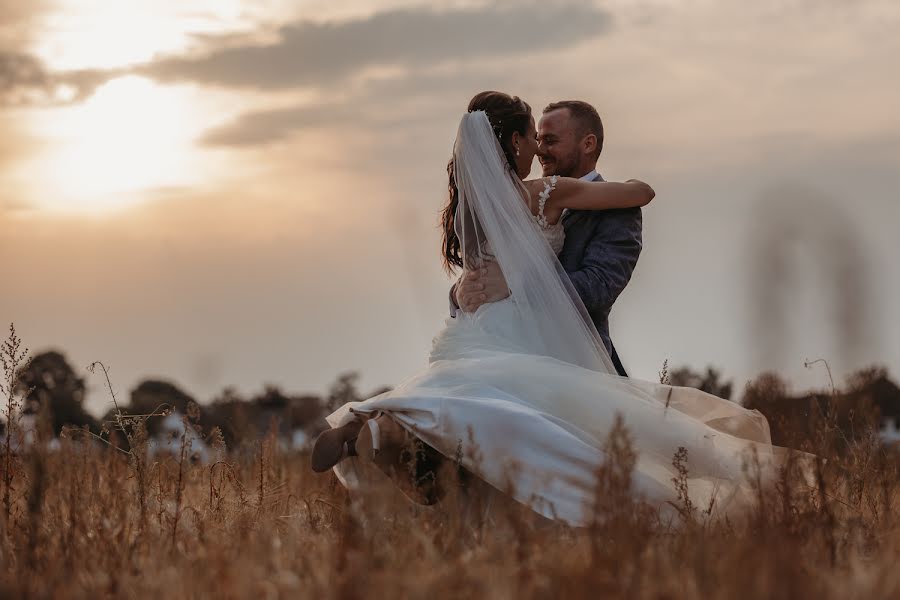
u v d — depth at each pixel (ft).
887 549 14.58
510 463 16.46
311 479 22.75
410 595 11.75
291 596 11.93
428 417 17.15
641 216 20.84
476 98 20.71
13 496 18.25
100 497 17.43
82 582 13.25
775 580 11.46
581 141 21.36
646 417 17.88
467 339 19.42
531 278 19.27
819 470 16.15
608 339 20.88
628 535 13.28
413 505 17.15
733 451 18.20
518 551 13.17
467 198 19.76
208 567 13.11
